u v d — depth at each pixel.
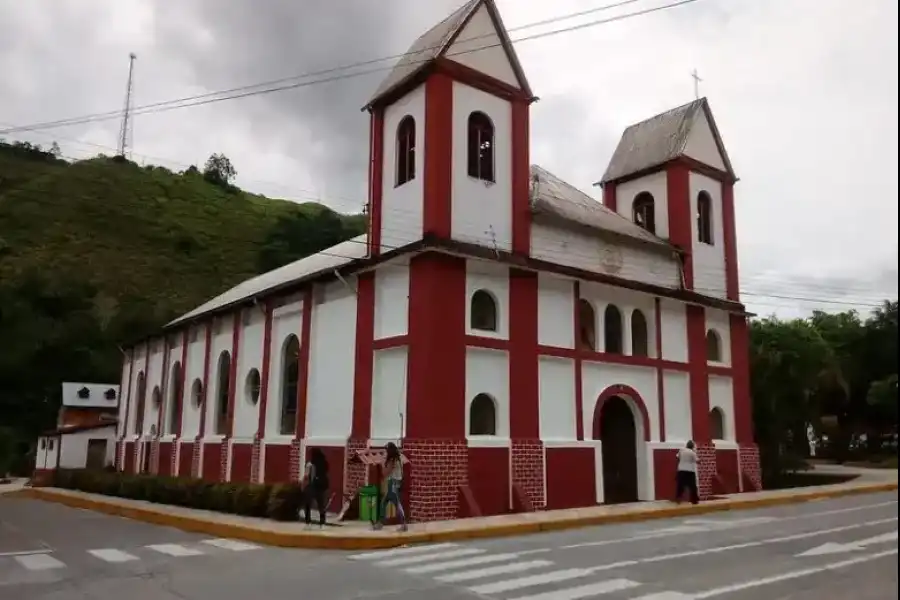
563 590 9.37
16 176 82.19
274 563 12.09
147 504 22.98
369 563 11.88
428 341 17.81
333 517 18.03
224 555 13.10
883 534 14.55
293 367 23.48
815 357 33.97
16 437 57.34
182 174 93.81
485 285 19.33
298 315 23.33
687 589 9.32
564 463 20.00
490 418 19.14
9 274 67.81
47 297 67.00
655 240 25.14
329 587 9.82
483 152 20.59
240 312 27.17
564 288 21.19
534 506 18.95
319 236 81.25
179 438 30.66
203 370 30.02
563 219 21.67
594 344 21.89
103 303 69.00
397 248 18.94
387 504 16.58
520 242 20.27
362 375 19.52
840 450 48.47
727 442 25.50
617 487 22.91
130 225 79.94
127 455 37.94
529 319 20.02
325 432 20.97
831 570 10.56
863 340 36.00
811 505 21.84
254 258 81.06
